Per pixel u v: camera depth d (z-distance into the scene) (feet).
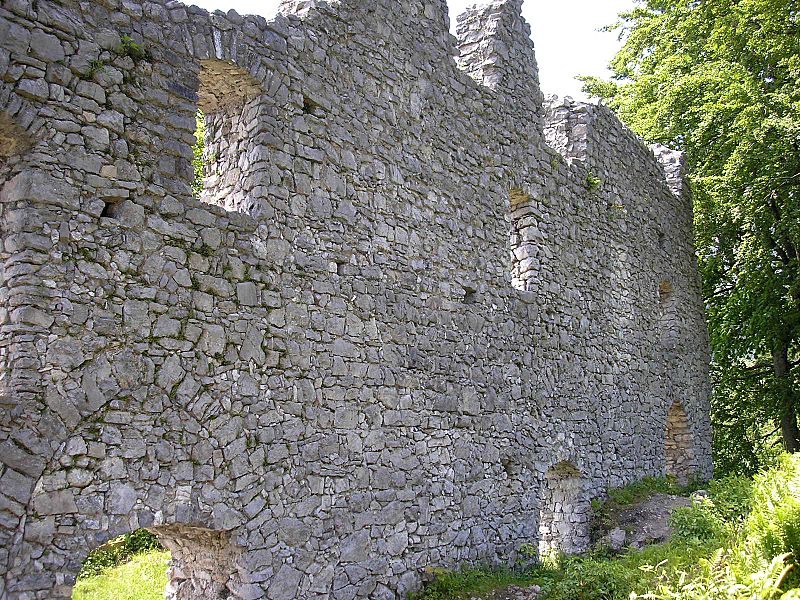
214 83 22.99
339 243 24.67
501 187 32.96
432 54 29.99
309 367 23.06
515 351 32.50
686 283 51.19
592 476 36.96
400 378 26.35
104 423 17.87
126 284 18.69
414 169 28.25
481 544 28.94
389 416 25.70
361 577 23.71
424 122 29.07
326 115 24.84
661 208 48.67
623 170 44.06
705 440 50.88
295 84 23.85
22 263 16.93
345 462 23.80
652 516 36.14
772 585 17.94
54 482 16.84
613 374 40.19
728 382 62.13
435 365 27.99
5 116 16.94
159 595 28.09
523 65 35.73
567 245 37.45
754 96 51.67
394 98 27.76
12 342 16.76
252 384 21.33
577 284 37.88
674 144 61.72
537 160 35.78
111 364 18.16
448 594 25.43
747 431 63.98
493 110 33.14
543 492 33.22
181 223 20.11
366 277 25.50
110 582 30.30
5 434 16.19
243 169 23.00
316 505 22.66
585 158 40.19
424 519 26.50
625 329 42.09
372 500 24.56
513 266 35.24
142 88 19.61
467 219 30.68
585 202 39.60
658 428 44.37
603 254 40.75
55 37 17.88
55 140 17.69
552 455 34.01
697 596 19.47
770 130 49.93
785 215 54.24
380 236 26.32
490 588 26.03
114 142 18.83
